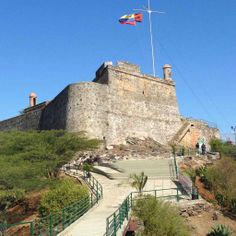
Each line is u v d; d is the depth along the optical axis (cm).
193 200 3094
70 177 4022
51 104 6072
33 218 3134
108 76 5672
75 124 5281
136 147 5322
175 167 4069
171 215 2517
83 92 5403
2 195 3319
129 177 3722
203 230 2834
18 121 6844
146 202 2570
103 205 2859
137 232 2277
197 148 5484
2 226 2012
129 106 5762
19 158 3881
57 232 2058
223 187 3534
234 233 2867
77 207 2450
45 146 4156
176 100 6431
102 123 5353
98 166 4369
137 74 6009
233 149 5909
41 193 3591
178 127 6284
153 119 5991
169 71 6538
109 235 1808
